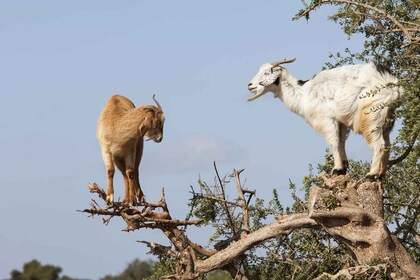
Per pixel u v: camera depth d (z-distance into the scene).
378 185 42.91
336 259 45.81
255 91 48.84
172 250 46.91
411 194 47.00
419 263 47.22
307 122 47.72
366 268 40.56
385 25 48.25
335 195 42.00
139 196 49.97
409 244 46.97
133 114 48.94
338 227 42.03
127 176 49.19
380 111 44.28
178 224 46.09
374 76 45.00
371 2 46.59
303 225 43.66
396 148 43.41
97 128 50.25
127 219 45.59
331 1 45.16
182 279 45.44
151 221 45.72
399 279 40.97
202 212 47.59
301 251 46.75
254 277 47.09
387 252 41.28
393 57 47.78
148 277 49.25
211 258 45.34
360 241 41.53
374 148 44.44
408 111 39.78
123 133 48.72
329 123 46.47
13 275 66.81
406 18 46.81
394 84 41.50
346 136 47.34
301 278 45.47
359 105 45.06
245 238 44.91
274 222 44.56
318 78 46.94
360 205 42.16
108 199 47.41
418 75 41.97
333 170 46.47
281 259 46.53
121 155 49.28
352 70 45.94
